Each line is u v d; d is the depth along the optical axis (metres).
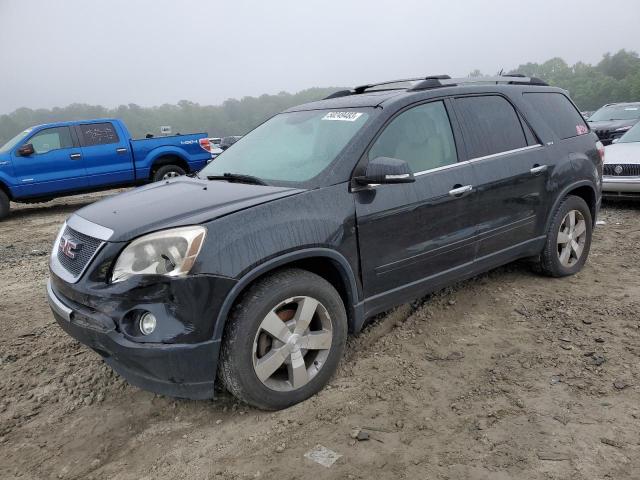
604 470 2.41
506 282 4.80
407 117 3.65
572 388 3.08
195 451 2.74
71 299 2.88
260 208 2.90
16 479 2.64
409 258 3.52
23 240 8.71
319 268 3.29
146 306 2.64
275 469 2.54
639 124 9.15
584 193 5.03
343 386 3.22
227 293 2.69
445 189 3.65
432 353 3.59
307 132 3.78
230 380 2.83
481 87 4.23
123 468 2.66
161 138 12.17
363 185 3.28
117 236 2.75
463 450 2.60
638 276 4.91
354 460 2.57
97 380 3.53
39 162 10.91
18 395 3.41
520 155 4.25
